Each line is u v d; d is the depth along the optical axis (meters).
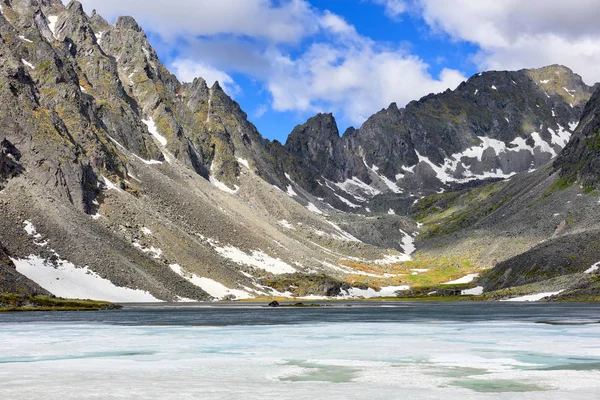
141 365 45.56
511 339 63.44
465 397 33.59
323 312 128.12
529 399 33.12
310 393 34.69
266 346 57.84
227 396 33.72
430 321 93.25
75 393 34.41
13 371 42.56
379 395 34.19
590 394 34.50
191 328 78.31
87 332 72.00
